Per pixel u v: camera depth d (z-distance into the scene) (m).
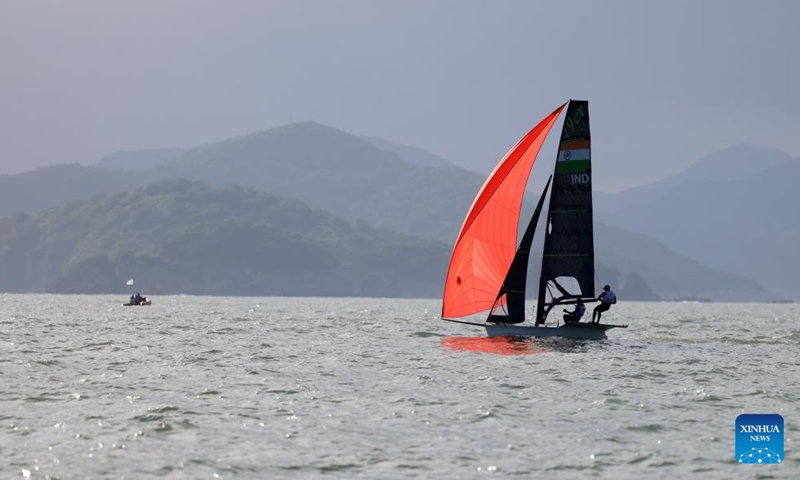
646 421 100.75
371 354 168.00
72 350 173.25
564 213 165.88
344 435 92.50
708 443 90.31
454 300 166.62
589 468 81.12
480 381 128.88
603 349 169.62
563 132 165.62
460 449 87.19
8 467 78.88
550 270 166.50
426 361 154.25
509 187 163.88
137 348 179.38
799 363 159.00
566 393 118.81
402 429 95.62
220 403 110.12
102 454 83.69
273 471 79.12
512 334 169.75
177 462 81.31
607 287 167.12
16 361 149.75
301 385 125.31
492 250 166.12
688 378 134.50
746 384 129.25
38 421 97.56
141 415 101.12
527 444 89.38
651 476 78.88
